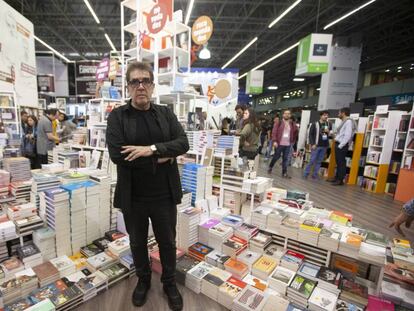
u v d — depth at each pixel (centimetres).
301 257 212
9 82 548
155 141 148
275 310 156
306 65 734
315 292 172
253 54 1541
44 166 281
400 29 998
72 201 207
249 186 267
